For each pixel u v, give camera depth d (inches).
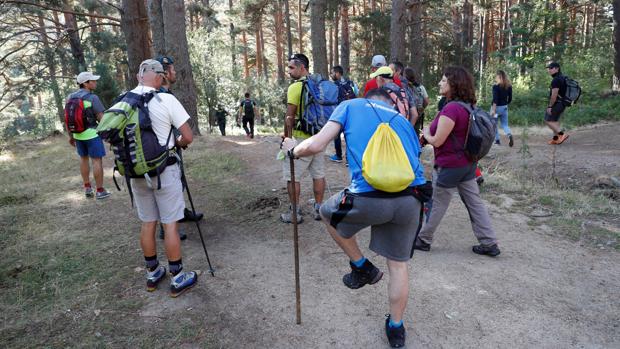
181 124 133.4
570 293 133.0
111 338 117.9
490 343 111.5
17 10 620.7
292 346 112.8
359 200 100.6
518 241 171.0
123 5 511.5
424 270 148.6
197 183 266.4
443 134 142.9
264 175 282.8
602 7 1289.4
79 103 229.8
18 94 707.4
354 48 1240.8
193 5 927.0
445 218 198.7
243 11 1053.2
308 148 103.3
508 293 133.3
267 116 1114.1
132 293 140.5
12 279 152.6
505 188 240.2
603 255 157.3
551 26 910.4
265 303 132.2
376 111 105.0
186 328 121.2
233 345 113.8
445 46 989.2
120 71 853.8
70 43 716.0
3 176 312.0
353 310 127.0
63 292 141.9
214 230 191.5
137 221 206.1
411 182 97.9
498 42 1376.7
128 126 124.4
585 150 349.4
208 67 860.0
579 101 616.1
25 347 115.1
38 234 193.9
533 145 394.6
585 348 108.8
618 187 251.1
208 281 146.3
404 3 597.3
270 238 180.1
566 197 221.5
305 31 1438.2
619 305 126.0
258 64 1327.5
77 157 374.9
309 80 181.6
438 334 115.3
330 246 170.1
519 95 685.3
